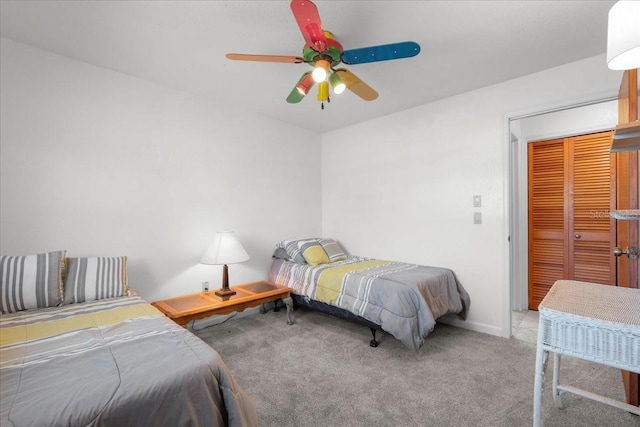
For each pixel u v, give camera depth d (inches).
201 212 120.0
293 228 155.8
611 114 116.3
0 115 80.0
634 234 68.4
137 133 103.6
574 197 127.0
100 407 37.8
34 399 37.5
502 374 82.0
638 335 38.2
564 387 63.9
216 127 124.4
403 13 69.0
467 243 116.2
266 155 143.3
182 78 103.8
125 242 101.0
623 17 38.8
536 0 65.3
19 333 57.9
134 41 81.5
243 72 99.3
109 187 97.9
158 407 41.5
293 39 80.3
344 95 118.1
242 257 111.9
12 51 81.7
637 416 63.9
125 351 50.5
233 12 69.2
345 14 68.9
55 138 88.2
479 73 100.0
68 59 90.4
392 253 140.1
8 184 81.0
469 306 115.5
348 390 75.0
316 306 120.2
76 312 71.1
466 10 68.3
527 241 139.0
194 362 47.9
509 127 106.3
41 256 78.6
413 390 74.9
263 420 64.4
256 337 107.6
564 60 92.0
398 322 90.7
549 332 45.4
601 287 54.7
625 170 71.6
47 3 66.4
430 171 126.3
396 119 137.6
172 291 111.7
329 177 167.8
